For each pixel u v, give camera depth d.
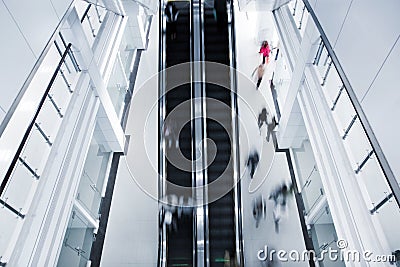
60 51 7.65
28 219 5.61
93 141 9.09
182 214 9.23
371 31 4.94
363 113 5.29
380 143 4.73
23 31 5.36
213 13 13.30
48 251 5.54
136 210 9.38
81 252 7.66
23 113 6.16
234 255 8.39
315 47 7.76
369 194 5.82
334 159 6.73
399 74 4.19
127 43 13.08
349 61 5.75
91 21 9.88
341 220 6.02
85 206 8.00
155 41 14.55
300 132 9.68
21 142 5.32
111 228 8.96
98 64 9.30
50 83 6.58
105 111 9.17
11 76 4.97
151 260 8.43
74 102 7.78
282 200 9.33
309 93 7.97
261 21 13.36
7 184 5.23
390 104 4.42
